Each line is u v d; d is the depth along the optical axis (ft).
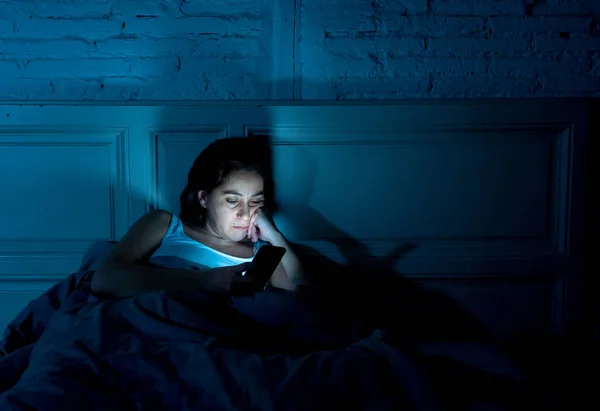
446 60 5.37
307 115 5.13
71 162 5.19
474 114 5.16
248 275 4.00
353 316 4.16
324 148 5.22
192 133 5.17
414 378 2.96
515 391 3.27
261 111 5.12
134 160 5.19
